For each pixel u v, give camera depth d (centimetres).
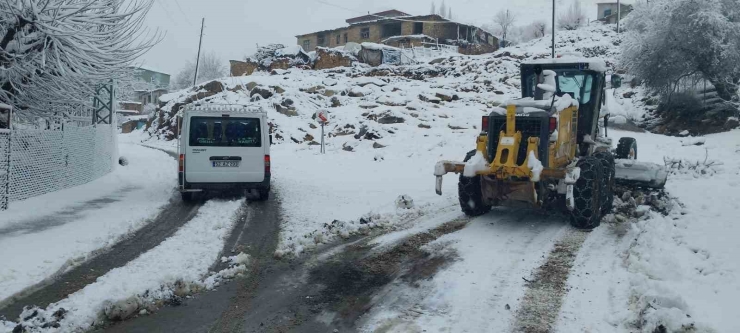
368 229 855
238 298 566
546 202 873
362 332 479
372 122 2500
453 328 482
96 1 1170
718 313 471
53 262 660
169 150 2744
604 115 1059
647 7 2506
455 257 691
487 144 823
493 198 840
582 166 819
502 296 555
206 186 1099
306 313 525
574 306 527
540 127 782
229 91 3531
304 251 740
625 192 998
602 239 764
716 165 1262
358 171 1595
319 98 3180
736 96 2358
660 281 558
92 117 1678
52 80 1162
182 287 584
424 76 3625
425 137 2178
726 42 2183
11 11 1054
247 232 856
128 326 493
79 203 1080
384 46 4272
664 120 2395
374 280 618
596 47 3828
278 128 2697
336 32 6047
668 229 739
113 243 777
